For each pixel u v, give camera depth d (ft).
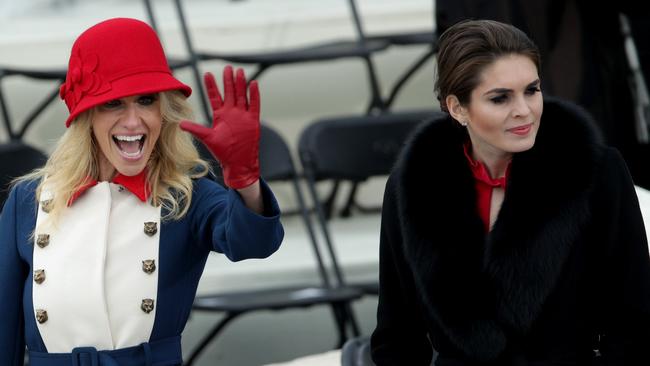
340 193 80.23
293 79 78.64
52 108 76.48
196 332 65.57
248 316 66.33
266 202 31.04
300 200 62.85
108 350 32.94
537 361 31.58
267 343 64.90
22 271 34.19
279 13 77.97
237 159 30.12
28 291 33.63
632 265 31.32
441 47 31.60
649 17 53.16
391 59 79.77
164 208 33.71
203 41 77.05
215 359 64.13
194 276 33.99
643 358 31.81
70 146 33.60
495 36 30.58
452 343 32.48
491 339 31.48
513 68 30.35
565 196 31.09
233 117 30.07
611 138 53.78
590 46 53.57
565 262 31.30
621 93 53.88
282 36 77.87
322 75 78.89
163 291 33.30
